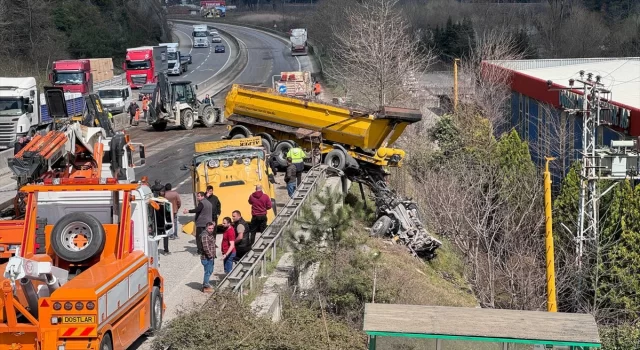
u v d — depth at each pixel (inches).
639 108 1696.6
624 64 2502.5
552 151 1977.1
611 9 4985.2
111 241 598.2
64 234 577.6
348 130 1386.6
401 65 2361.0
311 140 1418.6
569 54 4264.3
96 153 890.7
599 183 1402.6
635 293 1295.5
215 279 822.5
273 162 1449.3
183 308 667.4
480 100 2463.1
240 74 4060.0
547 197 1229.1
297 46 4635.8
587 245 1390.3
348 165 1338.6
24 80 1845.5
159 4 5659.5
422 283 1063.6
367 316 489.4
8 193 1385.3
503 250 1481.3
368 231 1241.4
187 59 4308.6
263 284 778.2
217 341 605.9
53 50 3617.1
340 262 852.6
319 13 4530.0
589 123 1573.6
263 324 644.1
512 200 1550.2
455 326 474.0
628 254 1307.8
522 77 2431.1
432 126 2128.4
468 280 1349.7
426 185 1608.0
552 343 460.8
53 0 3964.1
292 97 1465.3
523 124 2479.1
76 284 517.7
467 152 1899.6
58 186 597.9
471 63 2906.0
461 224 1485.0
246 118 1536.7
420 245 1272.1
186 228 986.7
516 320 486.9
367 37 2404.0
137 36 4685.0
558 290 1354.6
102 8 4448.8
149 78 3383.4
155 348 605.6
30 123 1849.2
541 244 1477.6
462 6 4776.1
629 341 1011.9
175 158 1717.5
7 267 504.7
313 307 795.4
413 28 4033.0
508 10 4741.6
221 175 1039.0
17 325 510.0
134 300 587.5
